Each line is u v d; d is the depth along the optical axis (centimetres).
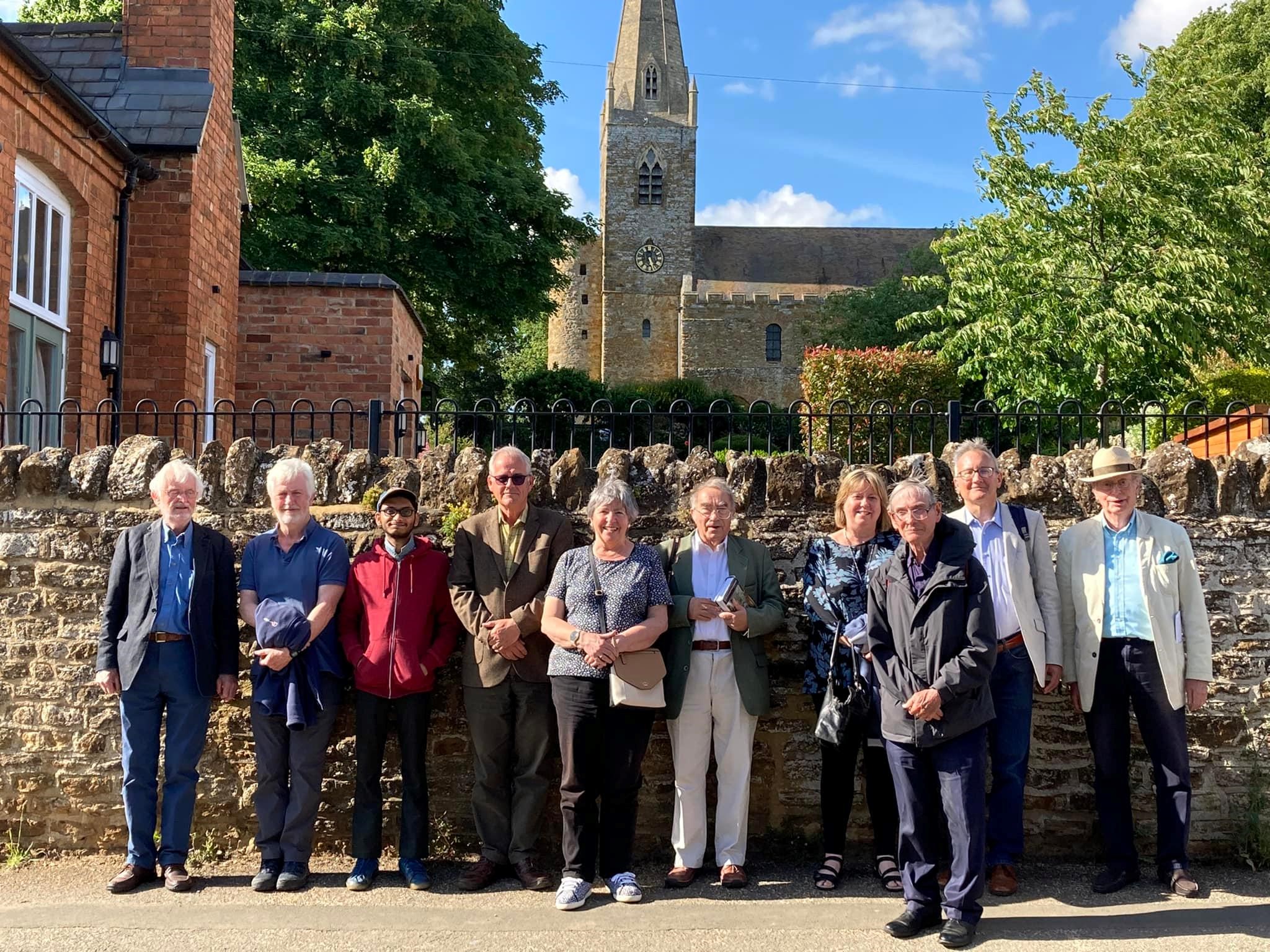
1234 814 564
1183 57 2427
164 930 469
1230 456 590
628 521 523
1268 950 441
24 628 598
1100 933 459
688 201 5972
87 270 1024
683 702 526
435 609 548
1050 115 1606
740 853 530
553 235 2481
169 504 531
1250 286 1522
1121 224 1538
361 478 609
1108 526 532
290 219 2062
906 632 470
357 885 523
